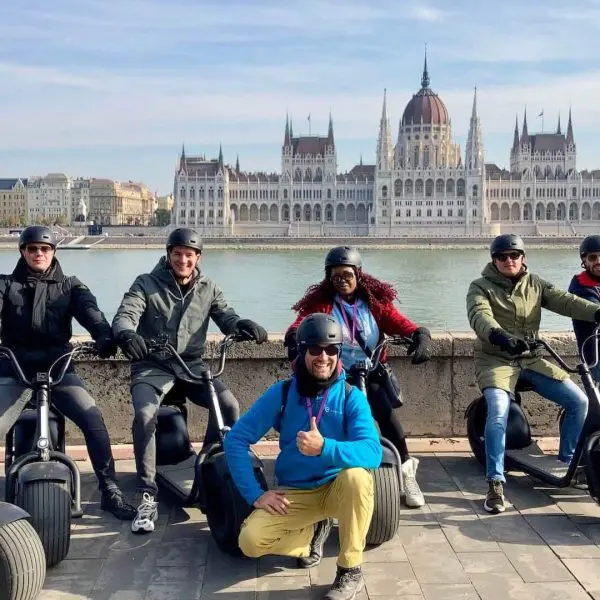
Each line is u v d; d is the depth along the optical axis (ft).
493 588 16.81
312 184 619.26
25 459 18.44
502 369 23.91
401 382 29.22
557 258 361.10
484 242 518.78
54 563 17.80
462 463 25.85
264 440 28.91
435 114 629.10
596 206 614.34
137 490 20.88
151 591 16.80
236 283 212.02
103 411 28.60
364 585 16.98
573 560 18.21
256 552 17.20
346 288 22.09
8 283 21.93
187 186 605.73
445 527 20.25
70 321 22.81
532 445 24.70
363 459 16.67
